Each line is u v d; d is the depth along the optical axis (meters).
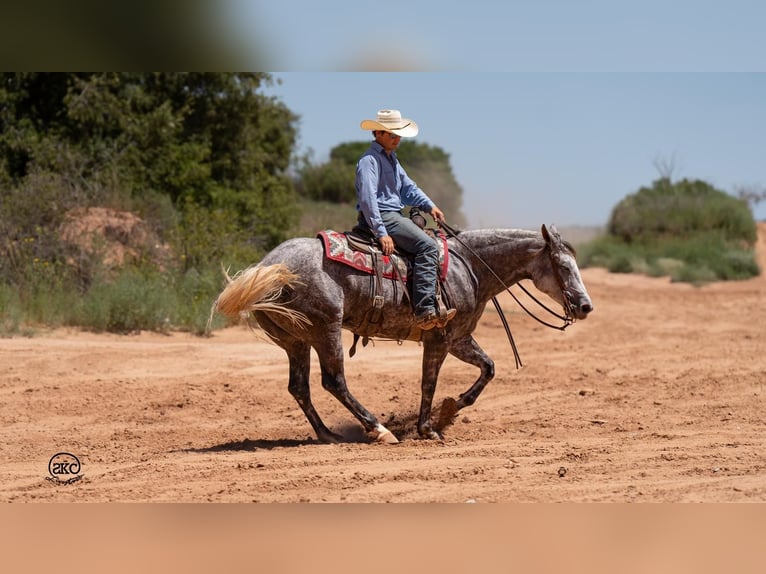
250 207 57.44
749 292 68.06
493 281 22.58
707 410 25.58
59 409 25.78
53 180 47.97
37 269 42.03
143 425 24.33
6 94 53.09
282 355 35.41
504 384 30.52
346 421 24.89
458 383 30.61
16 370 30.52
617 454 19.67
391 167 21.69
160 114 55.00
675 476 17.69
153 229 48.91
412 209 22.05
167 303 41.81
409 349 39.00
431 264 20.89
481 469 18.27
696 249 80.69
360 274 20.69
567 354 38.06
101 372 31.05
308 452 20.28
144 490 17.02
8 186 47.78
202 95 59.34
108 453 20.83
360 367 33.62
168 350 35.28
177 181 54.72
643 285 72.62
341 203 112.12
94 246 43.84
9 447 21.52
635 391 29.08
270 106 63.34
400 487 16.97
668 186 93.38
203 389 28.55
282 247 20.75
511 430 23.38
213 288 44.09
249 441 21.98
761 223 93.94
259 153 63.31
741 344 41.53
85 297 41.38
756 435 21.78
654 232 87.62
